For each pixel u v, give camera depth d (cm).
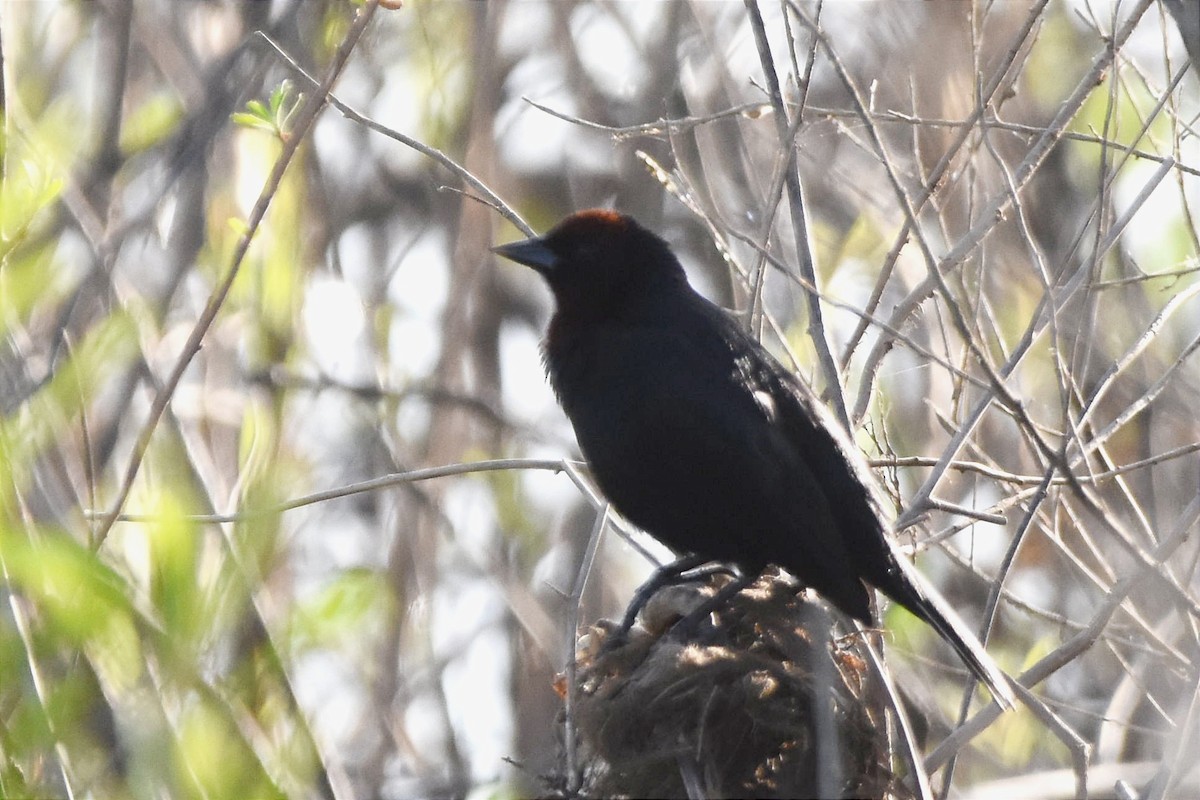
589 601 1437
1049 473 895
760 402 998
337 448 1412
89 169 1149
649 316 1059
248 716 752
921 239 775
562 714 911
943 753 876
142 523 823
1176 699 1090
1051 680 1340
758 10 920
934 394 1267
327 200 1359
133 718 707
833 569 933
